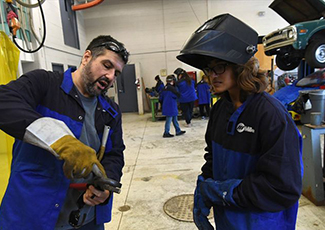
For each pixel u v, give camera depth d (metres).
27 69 5.06
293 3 4.76
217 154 1.05
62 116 0.93
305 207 2.16
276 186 0.79
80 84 0.97
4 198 0.90
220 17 0.85
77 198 1.02
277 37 4.64
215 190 0.93
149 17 8.76
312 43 4.34
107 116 1.08
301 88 5.14
